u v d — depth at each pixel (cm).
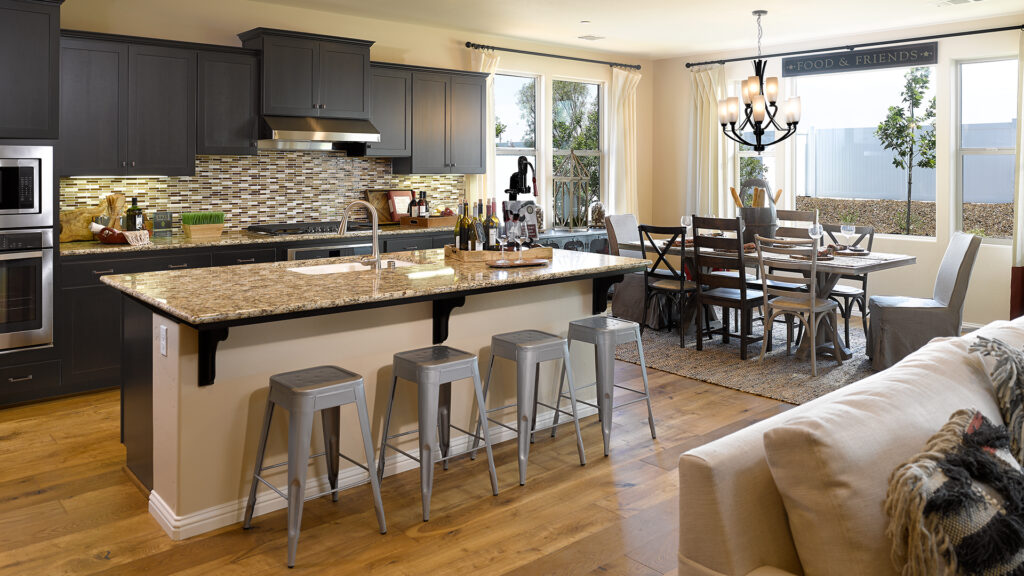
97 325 505
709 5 630
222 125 577
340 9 644
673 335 684
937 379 207
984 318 705
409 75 684
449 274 387
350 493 351
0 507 335
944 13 661
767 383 529
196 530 311
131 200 564
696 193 881
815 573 171
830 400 194
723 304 604
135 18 566
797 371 561
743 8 640
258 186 648
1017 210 662
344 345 349
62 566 284
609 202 882
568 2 618
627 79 874
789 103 611
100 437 424
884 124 763
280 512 334
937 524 157
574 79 850
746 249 620
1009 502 164
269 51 585
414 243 665
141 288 336
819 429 168
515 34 757
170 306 294
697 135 873
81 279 496
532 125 828
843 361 587
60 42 497
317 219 685
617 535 309
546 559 289
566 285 445
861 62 755
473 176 765
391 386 346
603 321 411
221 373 313
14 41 456
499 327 412
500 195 808
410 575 278
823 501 165
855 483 165
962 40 694
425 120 699
